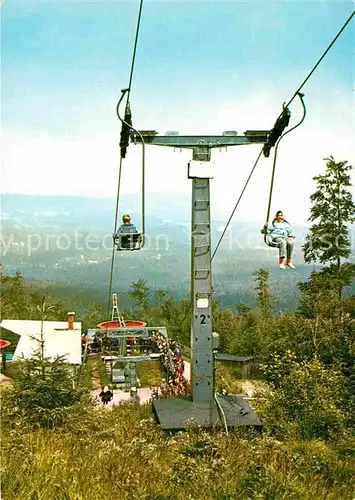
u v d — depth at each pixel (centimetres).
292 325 3231
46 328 3688
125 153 1249
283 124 1055
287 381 1503
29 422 1091
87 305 6275
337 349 2616
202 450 878
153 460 827
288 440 1122
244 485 686
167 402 1230
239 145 1209
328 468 862
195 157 1210
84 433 1065
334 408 1360
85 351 3538
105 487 666
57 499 609
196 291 1230
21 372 1225
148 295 5894
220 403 1223
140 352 4019
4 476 624
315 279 3397
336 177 3522
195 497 666
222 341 4759
